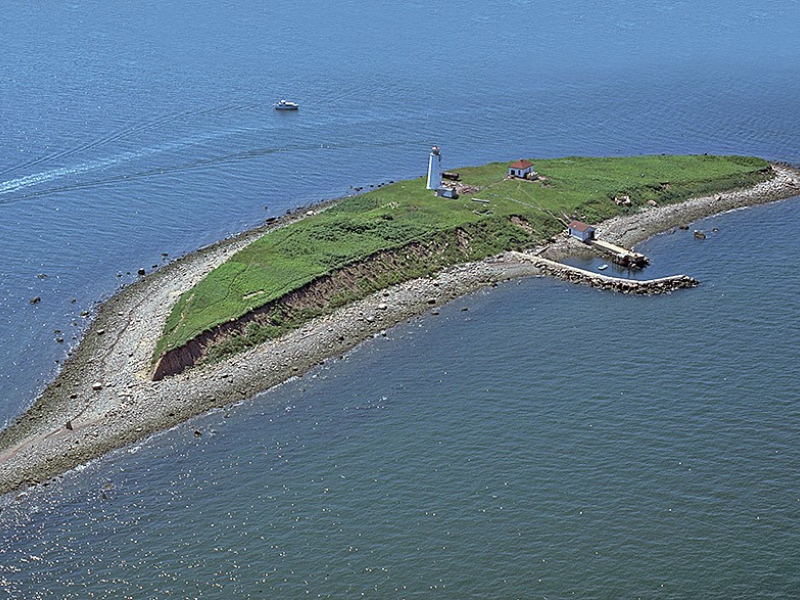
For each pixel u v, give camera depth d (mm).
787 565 73938
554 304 119000
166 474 86750
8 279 123938
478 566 74688
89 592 73000
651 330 111625
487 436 91312
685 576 73125
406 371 103688
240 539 78188
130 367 102938
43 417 94875
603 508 80688
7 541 78500
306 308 115062
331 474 86312
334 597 72062
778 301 118188
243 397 98812
